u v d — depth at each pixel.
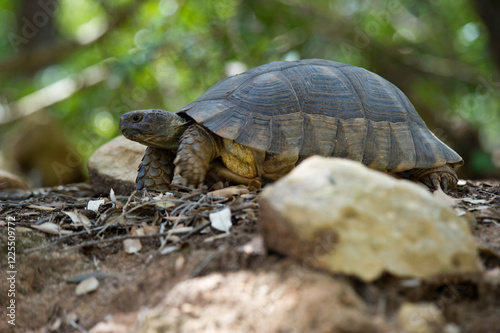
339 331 2.05
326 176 2.38
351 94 4.18
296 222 2.26
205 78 10.78
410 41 13.24
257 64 10.60
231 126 3.83
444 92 13.38
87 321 2.61
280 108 3.93
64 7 16.02
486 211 3.40
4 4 16.14
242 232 2.96
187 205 3.37
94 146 12.18
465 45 12.98
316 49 12.16
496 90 12.27
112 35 12.66
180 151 3.87
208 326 2.25
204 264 2.61
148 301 2.55
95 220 3.62
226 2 11.24
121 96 11.35
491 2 10.32
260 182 3.95
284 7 11.62
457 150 11.95
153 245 3.12
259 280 2.38
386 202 2.34
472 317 2.23
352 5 12.45
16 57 12.15
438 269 2.28
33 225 3.47
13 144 11.12
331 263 2.25
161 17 11.66
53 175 10.76
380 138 4.12
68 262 3.09
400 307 2.21
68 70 15.36
